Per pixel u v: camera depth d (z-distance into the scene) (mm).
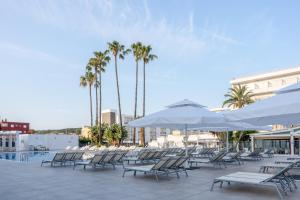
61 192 7730
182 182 9375
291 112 5859
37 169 13000
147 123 11672
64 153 14328
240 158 19250
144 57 40594
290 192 7785
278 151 37344
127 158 16234
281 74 52844
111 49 41625
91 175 10992
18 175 11008
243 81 58375
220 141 44250
